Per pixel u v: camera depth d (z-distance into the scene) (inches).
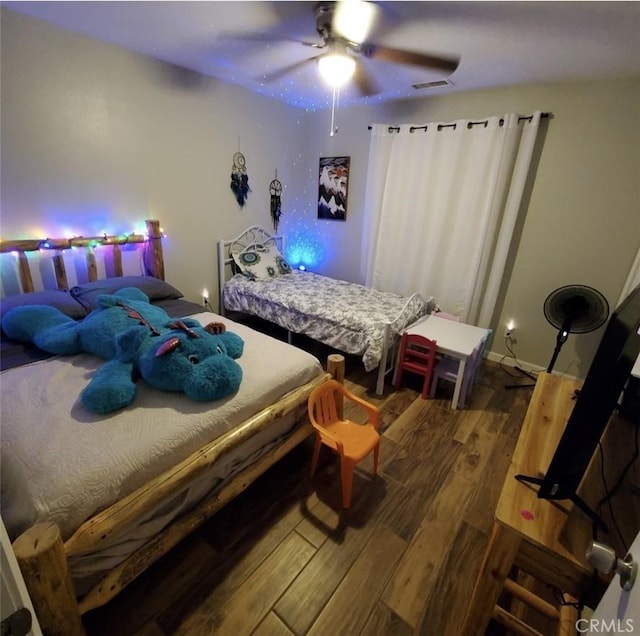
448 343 100.2
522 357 128.1
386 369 112.7
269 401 65.7
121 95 100.4
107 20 80.7
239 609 50.8
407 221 136.7
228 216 140.9
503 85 110.0
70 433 49.4
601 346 35.4
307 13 72.5
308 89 126.5
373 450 75.7
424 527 64.7
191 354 60.9
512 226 116.0
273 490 71.6
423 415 98.0
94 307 88.5
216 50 95.6
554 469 35.9
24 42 81.3
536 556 36.7
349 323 107.5
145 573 54.7
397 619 50.5
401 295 144.6
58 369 67.2
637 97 95.1
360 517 66.1
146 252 115.4
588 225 108.1
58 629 37.9
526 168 109.7
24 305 80.9
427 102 127.3
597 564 25.3
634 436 48.9
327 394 75.8
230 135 132.1
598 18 66.7
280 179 156.4
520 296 124.3
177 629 48.2
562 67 91.9
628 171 99.8
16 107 83.3
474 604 42.3
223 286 143.7
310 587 54.0
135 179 109.3
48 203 92.8
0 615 22.4
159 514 50.9
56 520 39.9
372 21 70.7
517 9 65.3
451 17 69.0
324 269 173.2
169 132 114.0
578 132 104.2
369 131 143.8
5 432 49.7
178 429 52.3
